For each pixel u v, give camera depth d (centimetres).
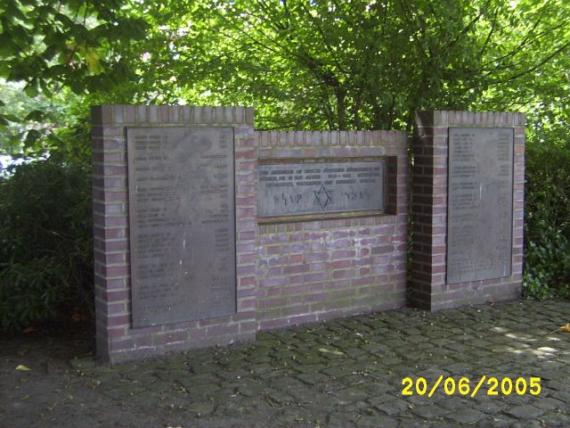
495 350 544
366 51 732
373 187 655
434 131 645
